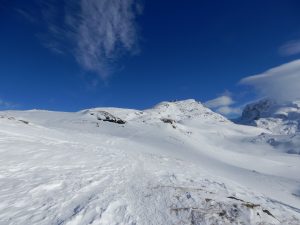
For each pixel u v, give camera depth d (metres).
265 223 11.58
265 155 98.44
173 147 57.97
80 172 14.33
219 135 155.75
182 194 13.34
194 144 72.88
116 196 11.53
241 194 17.41
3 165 12.44
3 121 27.72
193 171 23.83
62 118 80.88
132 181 14.93
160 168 21.78
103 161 18.83
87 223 8.59
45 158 15.27
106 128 73.31
